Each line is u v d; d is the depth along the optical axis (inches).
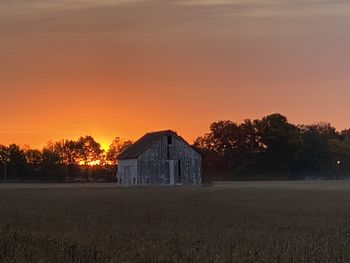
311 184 3745.1
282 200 1809.8
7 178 5890.8
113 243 663.1
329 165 5777.6
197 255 544.1
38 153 6097.4
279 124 5546.3
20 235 703.1
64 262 498.0
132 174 3705.7
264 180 5418.3
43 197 2110.0
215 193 2370.8
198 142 5866.1
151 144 3649.1
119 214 1215.6
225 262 517.7
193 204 1603.1
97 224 975.0
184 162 3740.2
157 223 993.5
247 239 743.1
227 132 5713.6
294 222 1026.7
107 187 3371.1
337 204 1590.8
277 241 694.5
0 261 494.9
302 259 537.6
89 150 7057.1
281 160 5551.2
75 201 1802.4
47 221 1039.0
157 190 2738.7
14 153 5949.8
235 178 5487.2
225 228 906.1
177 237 720.3
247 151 5659.5
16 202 1765.5
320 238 741.3
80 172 6510.8
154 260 522.0
